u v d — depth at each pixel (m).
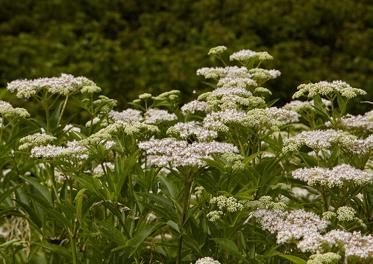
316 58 19.30
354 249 5.67
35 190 7.32
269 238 6.45
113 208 6.47
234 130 7.71
